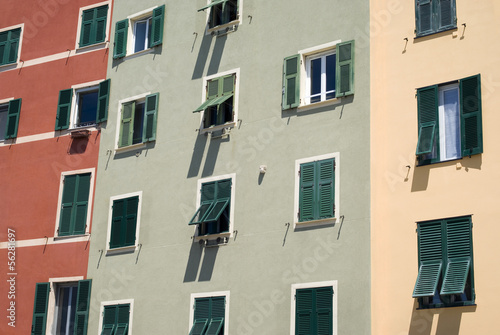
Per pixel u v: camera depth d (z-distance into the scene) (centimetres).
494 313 2288
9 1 3697
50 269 3177
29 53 3575
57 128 3369
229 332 2722
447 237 2417
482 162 2425
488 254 2341
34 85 3503
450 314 2350
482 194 2398
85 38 3462
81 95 3416
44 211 3272
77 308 3058
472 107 2480
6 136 3462
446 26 2609
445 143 2528
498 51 2498
